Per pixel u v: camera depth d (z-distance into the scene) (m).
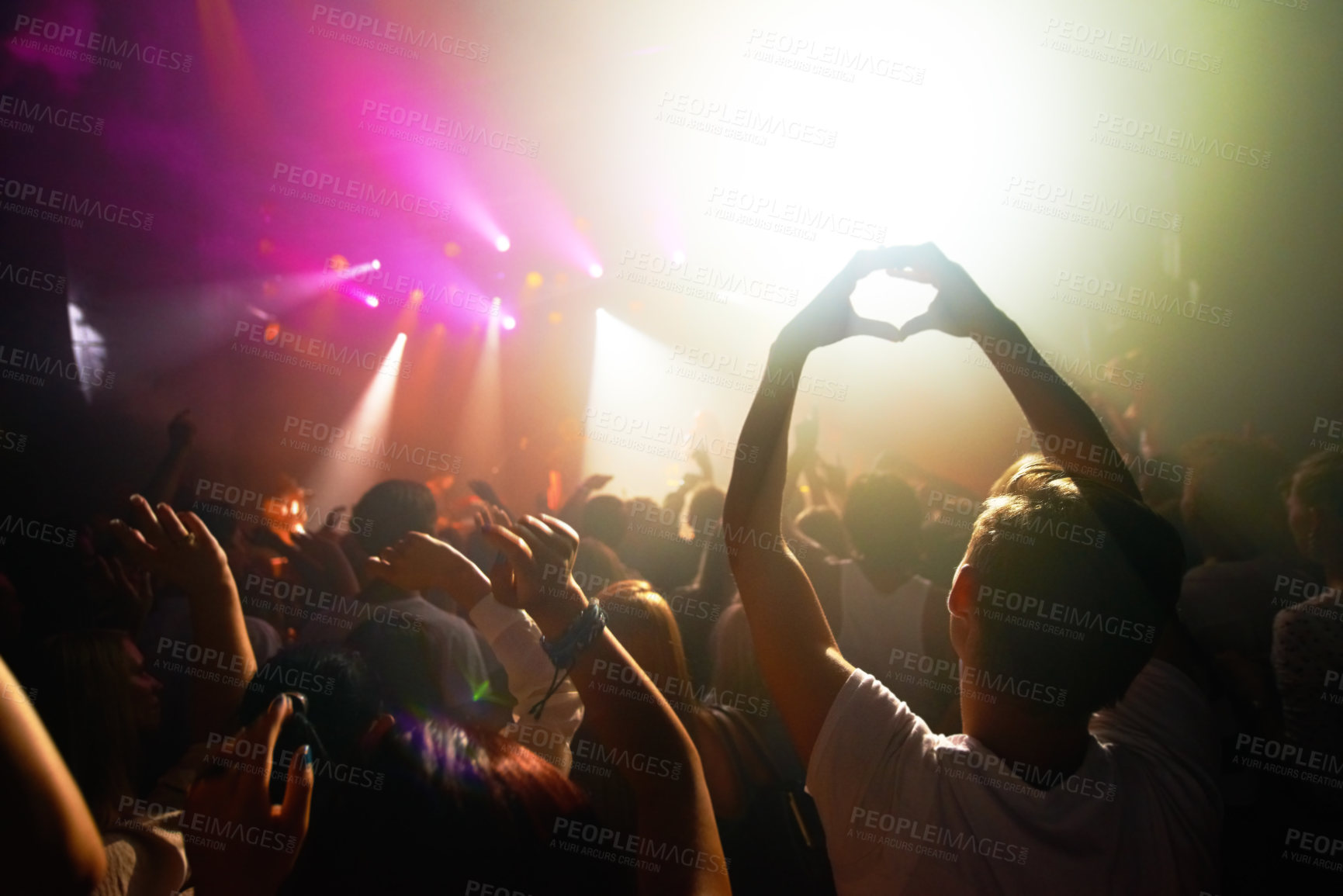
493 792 0.90
